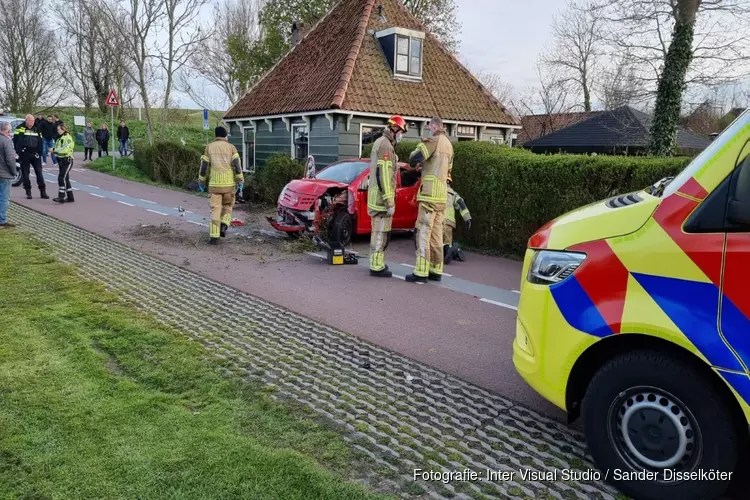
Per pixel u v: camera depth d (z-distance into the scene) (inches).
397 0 772.0
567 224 134.7
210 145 383.9
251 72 1210.6
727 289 106.0
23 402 149.4
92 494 112.3
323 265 341.7
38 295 250.7
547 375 131.4
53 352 185.9
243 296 267.3
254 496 113.0
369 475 125.0
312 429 144.1
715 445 108.0
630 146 917.2
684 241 111.6
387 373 183.3
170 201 596.7
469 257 394.3
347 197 394.9
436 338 218.2
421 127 677.9
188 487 115.3
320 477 120.0
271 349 200.5
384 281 307.1
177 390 164.4
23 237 374.0
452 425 150.2
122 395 156.6
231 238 410.9
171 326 219.6
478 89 751.7
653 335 113.2
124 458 124.7
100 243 370.9
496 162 405.4
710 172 112.0
